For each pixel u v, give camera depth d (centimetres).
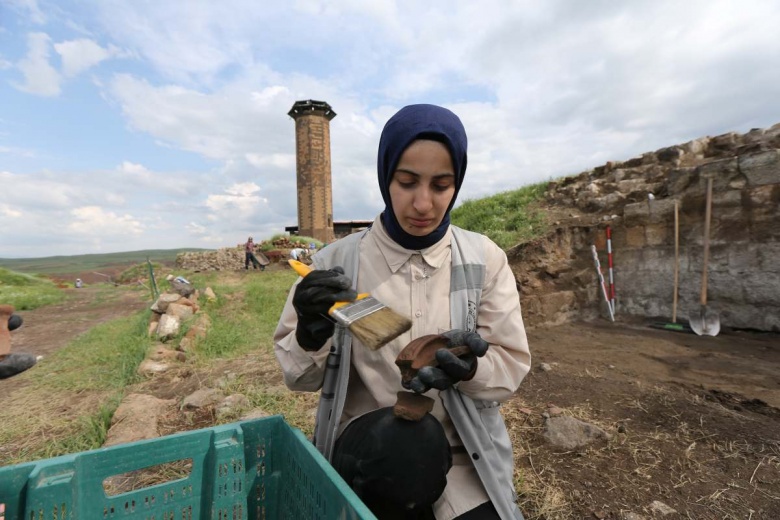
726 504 215
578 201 873
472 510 114
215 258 2142
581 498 222
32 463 98
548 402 352
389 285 130
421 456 102
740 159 577
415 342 104
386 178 123
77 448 294
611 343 557
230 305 894
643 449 269
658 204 663
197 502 118
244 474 122
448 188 116
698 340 553
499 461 123
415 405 106
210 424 328
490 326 130
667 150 819
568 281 734
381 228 135
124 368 477
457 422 122
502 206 1002
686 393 359
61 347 681
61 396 412
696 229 624
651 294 678
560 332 634
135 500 111
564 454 266
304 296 100
